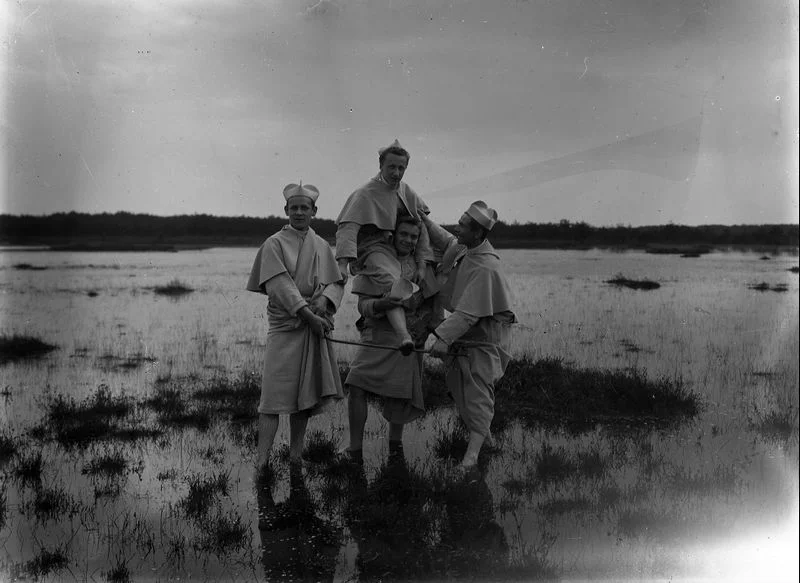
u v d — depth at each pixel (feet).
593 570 13.71
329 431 23.12
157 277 89.81
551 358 31.35
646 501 16.69
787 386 27.50
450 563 13.96
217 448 20.99
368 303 20.13
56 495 17.10
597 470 18.65
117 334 43.45
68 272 100.73
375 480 18.08
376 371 20.42
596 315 47.26
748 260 98.48
